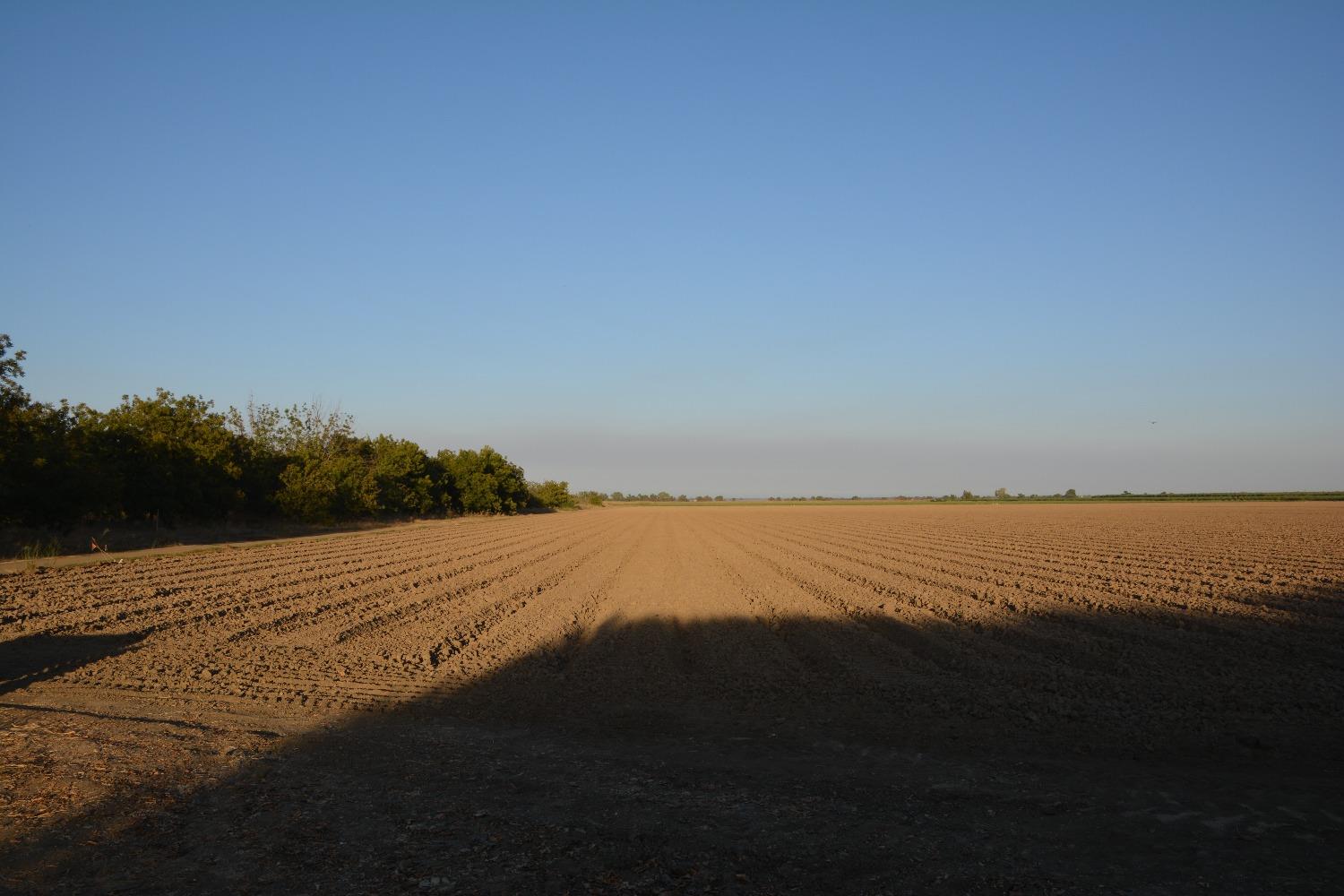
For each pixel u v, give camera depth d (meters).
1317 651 13.66
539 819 6.56
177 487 36.03
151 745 7.93
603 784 7.54
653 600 20.75
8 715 8.95
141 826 6.09
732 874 5.58
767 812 6.81
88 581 20.72
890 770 8.12
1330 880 5.49
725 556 33.66
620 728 9.80
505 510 88.69
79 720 8.79
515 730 9.65
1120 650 13.98
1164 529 50.47
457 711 10.51
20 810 6.21
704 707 10.82
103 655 13.02
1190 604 18.59
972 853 5.96
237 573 23.67
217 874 5.42
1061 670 12.62
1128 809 6.89
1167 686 11.54
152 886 5.23
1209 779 7.77
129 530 34.47
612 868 5.66
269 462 45.53
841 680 12.27
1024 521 68.12
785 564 29.83
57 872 5.37
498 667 13.14
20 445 26.30
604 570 28.14
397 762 8.03
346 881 5.38
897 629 16.27
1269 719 9.95
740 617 18.11
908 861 5.82
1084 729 9.62
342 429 62.50
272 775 7.40
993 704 10.77
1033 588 21.84
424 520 68.44
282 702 10.59
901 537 47.22
